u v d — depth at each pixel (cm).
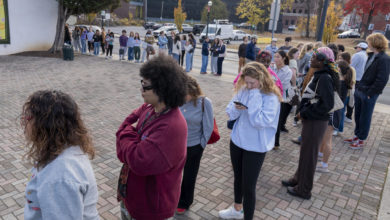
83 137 143
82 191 134
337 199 366
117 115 666
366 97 499
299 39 4572
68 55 1480
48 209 124
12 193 345
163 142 157
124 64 1446
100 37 1728
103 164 432
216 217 323
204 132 297
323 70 321
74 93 846
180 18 4212
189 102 286
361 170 446
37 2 1636
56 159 131
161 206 175
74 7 1602
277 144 511
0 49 1523
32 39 1661
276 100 274
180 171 181
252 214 290
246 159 280
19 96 784
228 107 297
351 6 4125
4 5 1493
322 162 437
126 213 195
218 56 1239
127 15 7406
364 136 518
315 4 5175
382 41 481
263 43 3462
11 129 544
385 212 338
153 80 155
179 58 1330
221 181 404
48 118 130
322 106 316
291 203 354
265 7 5144
